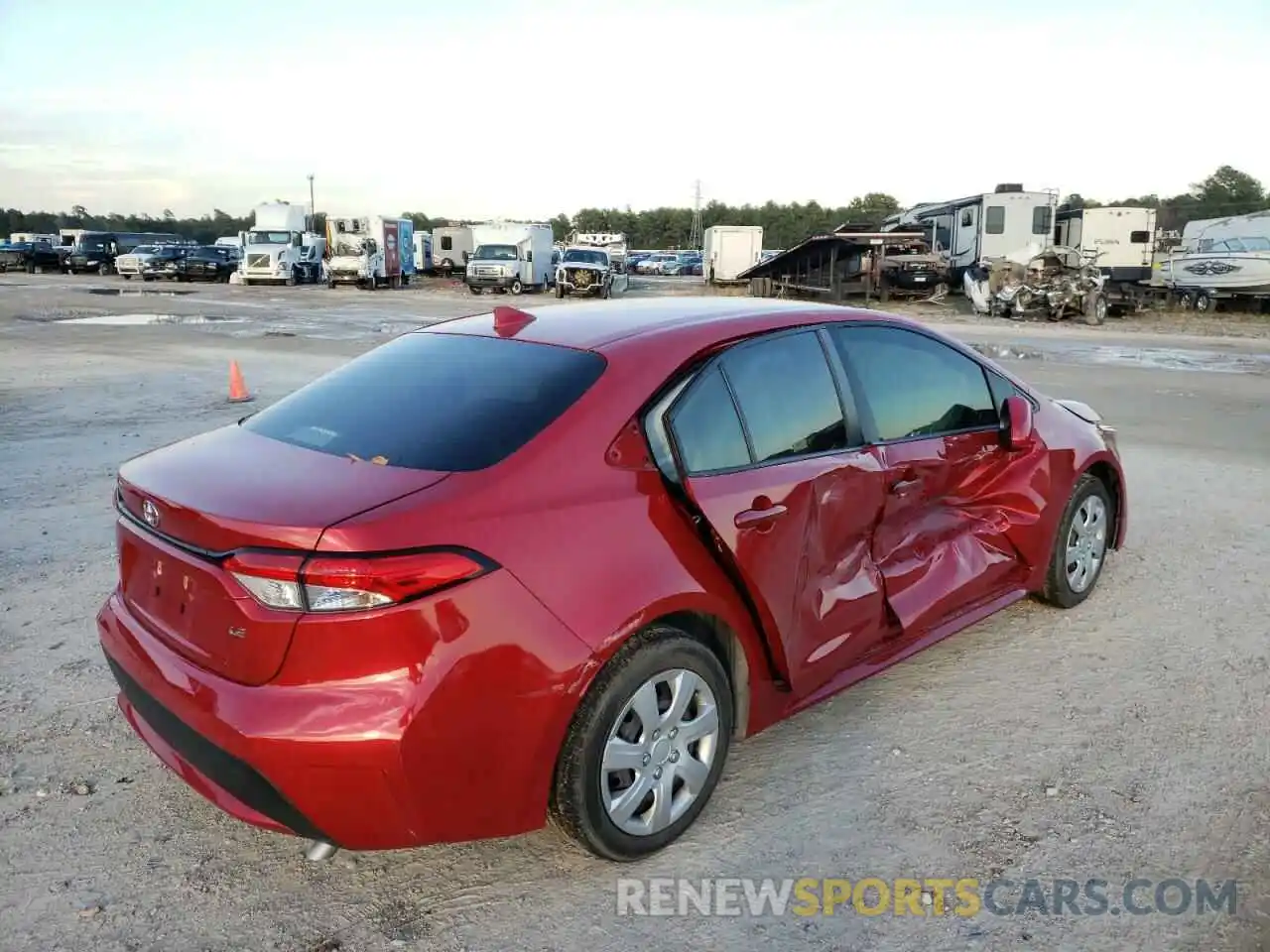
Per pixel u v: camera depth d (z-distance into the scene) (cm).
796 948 266
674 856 305
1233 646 456
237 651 254
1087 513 496
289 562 243
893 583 387
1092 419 521
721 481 312
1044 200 3341
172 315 2498
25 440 894
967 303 3362
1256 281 2925
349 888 290
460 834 263
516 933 272
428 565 246
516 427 288
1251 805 329
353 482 268
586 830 282
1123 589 529
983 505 438
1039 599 500
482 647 253
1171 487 759
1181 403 1219
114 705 396
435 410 305
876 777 347
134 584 297
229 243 5834
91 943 265
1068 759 358
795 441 344
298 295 3631
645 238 12419
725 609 308
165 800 332
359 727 242
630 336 327
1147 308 3241
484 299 3484
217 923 274
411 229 4619
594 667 270
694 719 307
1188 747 366
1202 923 274
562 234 12331
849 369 374
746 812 327
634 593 279
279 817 257
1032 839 312
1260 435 987
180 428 955
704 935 271
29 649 446
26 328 2084
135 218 12244
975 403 434
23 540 599
